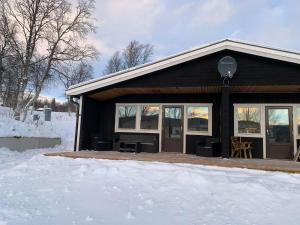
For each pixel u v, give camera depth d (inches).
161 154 354.3
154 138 398.6
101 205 156.7
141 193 177.6
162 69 360.2
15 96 759.1
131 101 435.5
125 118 436.8
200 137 399.5
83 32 837.8
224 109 321.4
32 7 774.5
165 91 398.6
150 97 428.1
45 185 195.5
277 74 317.1
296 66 313.1
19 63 754.2
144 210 149.6
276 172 238.1
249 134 379.6
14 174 228.5
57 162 275.9
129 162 265.6
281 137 368.8
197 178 201.2
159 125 418.6
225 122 319.0
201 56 343.0
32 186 193.0
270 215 143.9
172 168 234.5
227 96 323.3
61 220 134.0
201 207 154.4
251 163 266.7
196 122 405.1
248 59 328.5
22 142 459.2
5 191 180.7
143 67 360.2
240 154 367.6
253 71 324.8
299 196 171.0
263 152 370.6
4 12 737.6
